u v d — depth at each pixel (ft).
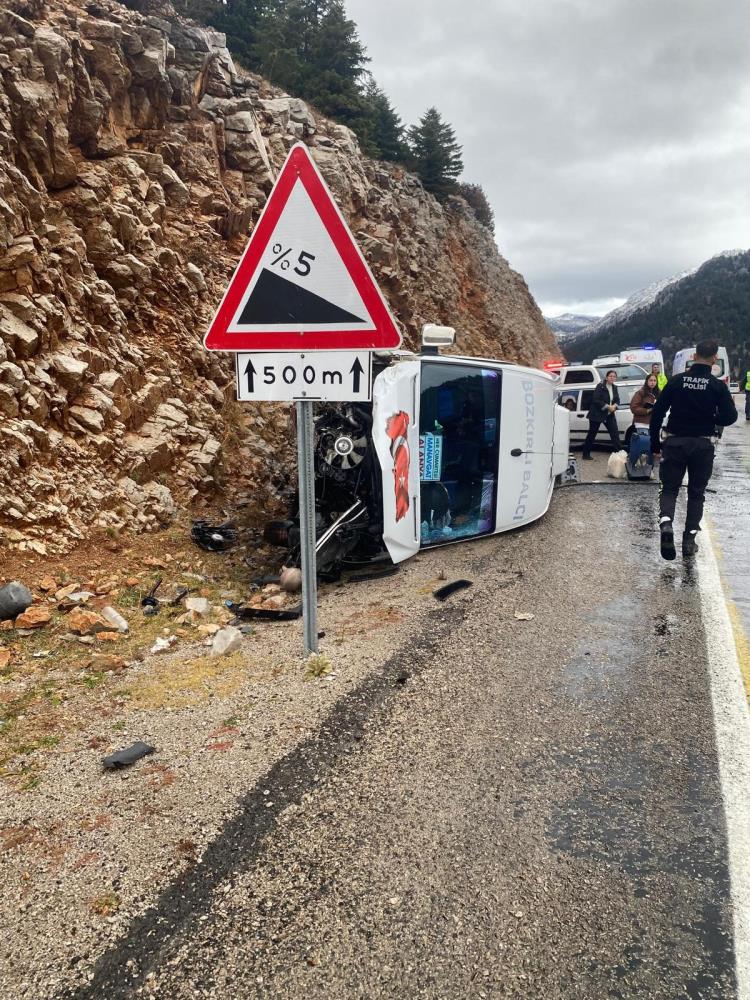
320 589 18.81
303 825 7.96
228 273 35.47
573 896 6.93
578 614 15.40
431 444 21.03
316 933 6.42
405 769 9.14
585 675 12.15
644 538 22.98
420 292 75.92
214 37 48.93
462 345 85.81
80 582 16.25
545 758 9.48
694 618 15.08
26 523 16.76
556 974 6.00
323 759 9.30
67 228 23.91
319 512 20.90
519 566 19.49
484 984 5.89
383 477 18.47
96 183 26.53
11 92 22.89
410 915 6.66
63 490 18.37
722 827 8.01
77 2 32.83
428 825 8.00
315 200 10.64
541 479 25.50
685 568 19.24
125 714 10.83
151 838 7.72
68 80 26.04
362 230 64.85
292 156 10.61
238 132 42.73
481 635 14.07
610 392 42.88
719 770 9.16
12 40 23.98
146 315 27.63
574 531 24.02
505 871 7.28
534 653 13.14
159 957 6.14
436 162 120.57
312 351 11.03
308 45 109.91
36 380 19.21
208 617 15.74
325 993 5.79
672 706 10.96
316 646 12.72
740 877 7.20
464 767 9.22
